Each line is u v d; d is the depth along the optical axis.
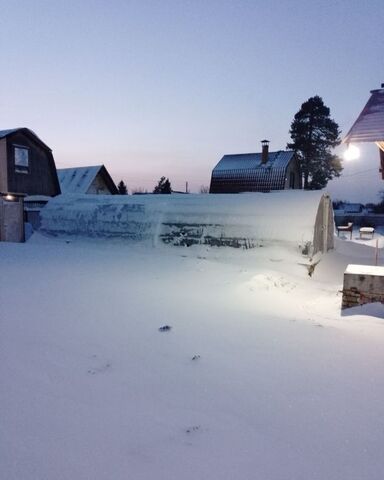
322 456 2.34
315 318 5.59
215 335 4.53
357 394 3.14
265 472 2.19
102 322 4.93
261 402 2.98
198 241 12.47
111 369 3.51
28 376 3.32
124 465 2.23
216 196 13.92
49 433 2.51
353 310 5.95
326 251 13.43
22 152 20.19
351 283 6.00
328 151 38.56
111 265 10.14
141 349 4.02
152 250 13.07
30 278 7.83
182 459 2.29
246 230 11.63
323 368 3.64
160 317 5.23
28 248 12.39
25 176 20.44
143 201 14.98
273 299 7.02
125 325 4.82
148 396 3.04
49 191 22.25
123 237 14.16
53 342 4.15
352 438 2.53
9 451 2.31
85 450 2.35
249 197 13.07
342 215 34.47
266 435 2.55
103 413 2.77
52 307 5.57
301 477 2.16
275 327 4.91
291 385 3.28
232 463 2.27
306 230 10.78
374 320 5.43
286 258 10.70
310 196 11.98
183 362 3.71
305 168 38.66
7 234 15.13
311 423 2.70
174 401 2.97
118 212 14.80
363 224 33.47
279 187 26.12
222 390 3.17
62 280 7.75
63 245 14.10
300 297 7.77
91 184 28.23
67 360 3.68
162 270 9.69
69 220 16.06
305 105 38.75
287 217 11.27
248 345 4.21
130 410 2.82
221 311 5.68
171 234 13.06
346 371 3.58
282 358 3.87
